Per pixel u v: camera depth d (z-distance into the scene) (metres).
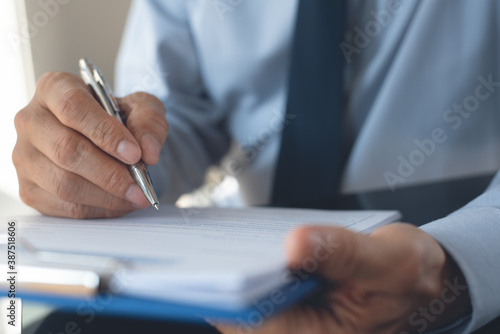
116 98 0.54
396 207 0.56
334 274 0.25
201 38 0.90
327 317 0.28
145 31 0.93
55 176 0.45
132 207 0.46
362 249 0.25
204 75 0.93
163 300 0.23
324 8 0.74
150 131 0.46
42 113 0.47
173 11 0.92
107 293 0.24
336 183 0.75
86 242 0.31
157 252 0.27
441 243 0.31
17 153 0.48
